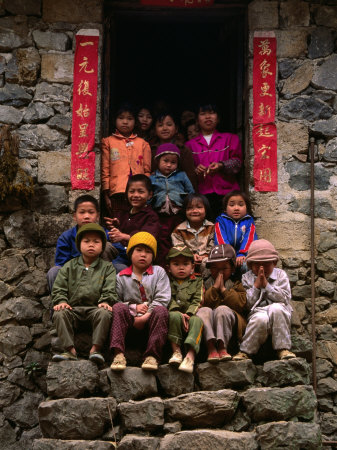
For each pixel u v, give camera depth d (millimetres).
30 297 5598
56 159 5934
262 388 4453
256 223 5918
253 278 5020
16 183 5715
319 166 6047
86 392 4504
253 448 4215
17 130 5973
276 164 6027
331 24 6309
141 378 4492
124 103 6410
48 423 4340
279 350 4711
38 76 6098
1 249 5707
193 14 6535
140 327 4762
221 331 4695
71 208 5852
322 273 5809
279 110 6133
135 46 8461
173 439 4215
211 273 5164
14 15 6188
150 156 6332
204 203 5715
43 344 5488
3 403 5324
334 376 5520
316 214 5938
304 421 4387
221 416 4371
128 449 4195
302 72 6195
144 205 5707
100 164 6035
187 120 7215
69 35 6180
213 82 8375
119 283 4969
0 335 5477
